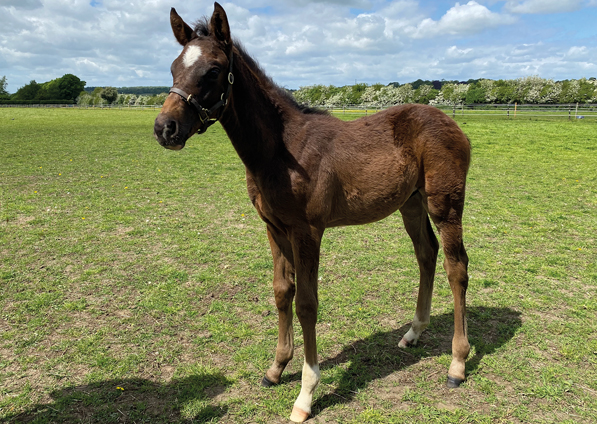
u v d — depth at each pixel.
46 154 13.71
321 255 5.57
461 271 3.12
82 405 2.79
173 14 2.66
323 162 2.78
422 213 3.44
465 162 3.14
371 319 3.97
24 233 6.11
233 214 7.32
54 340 3.54
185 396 2.90
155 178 10.20
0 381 3.03
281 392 2.96
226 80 2.56
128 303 4.19
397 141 3.07
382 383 3.05
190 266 5.11
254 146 2.71
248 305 4.20
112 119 32.66
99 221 6.76
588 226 6.55
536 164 11.99
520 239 6.03
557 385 2.94
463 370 3.04
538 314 3.97
